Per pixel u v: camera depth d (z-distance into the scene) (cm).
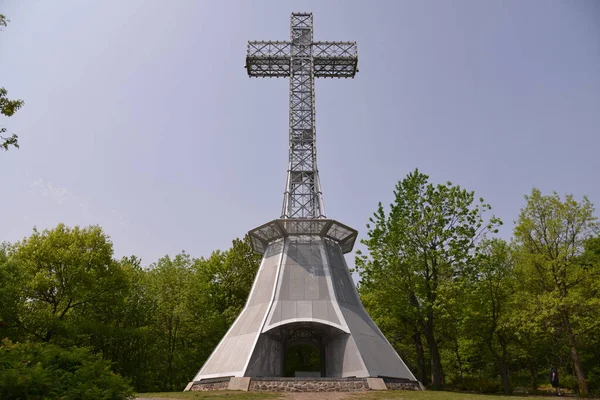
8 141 1672
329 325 3042
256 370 2798
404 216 3594
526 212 3384
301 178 3984
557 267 3111
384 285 3559
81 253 3725
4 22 1636
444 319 3631
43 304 3694
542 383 4984
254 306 3334
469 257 3394
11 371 1098
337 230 3725
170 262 5016
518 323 3131
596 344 3531
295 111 4222
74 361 1359
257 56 4450
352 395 2314
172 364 4581
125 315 4156
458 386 3881
